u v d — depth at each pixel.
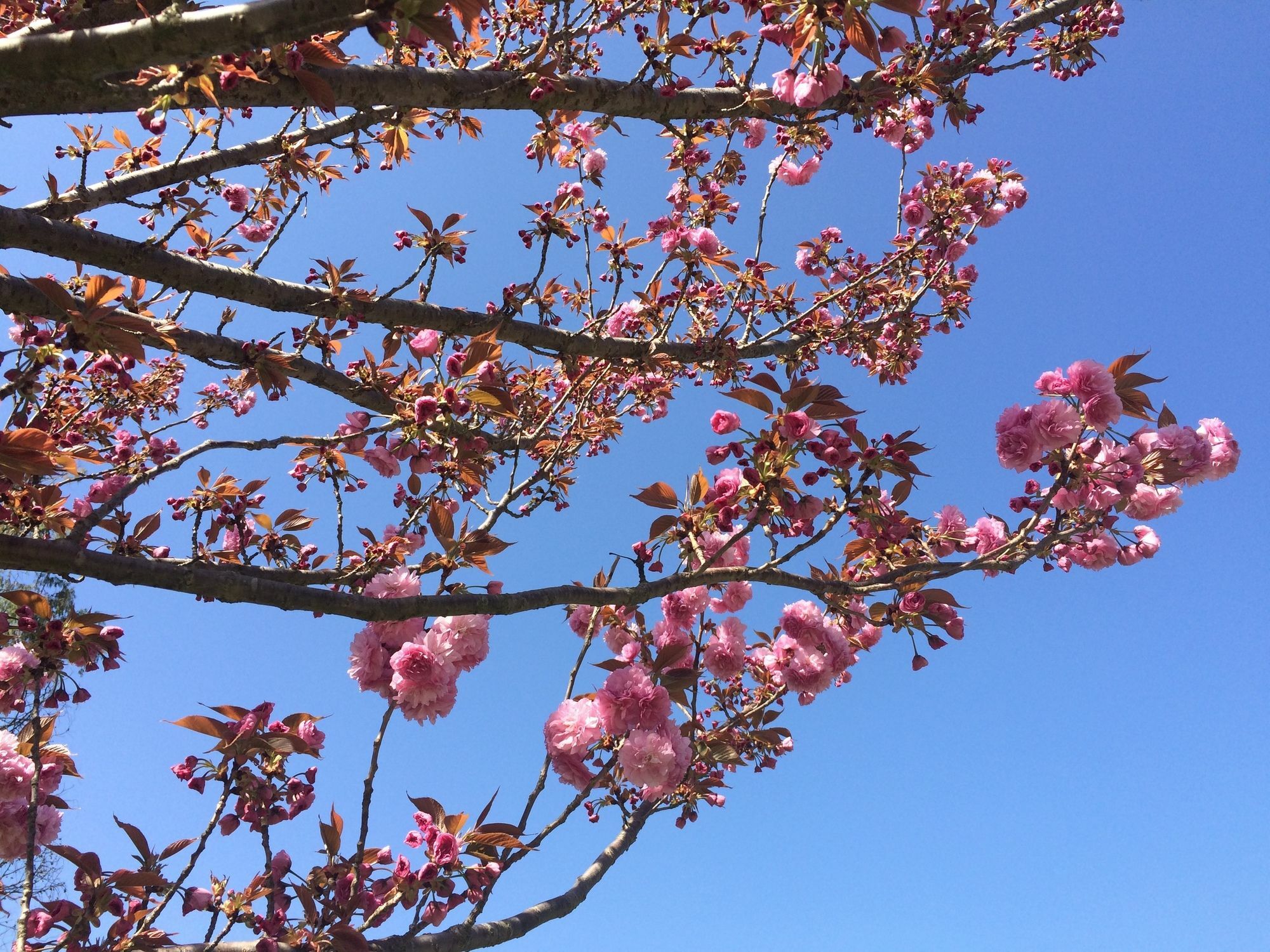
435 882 2.69
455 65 3.45
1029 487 3.46
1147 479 3.09
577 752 3.01
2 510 3.33
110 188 3.21
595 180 4.89
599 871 3.68
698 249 4.67
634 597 2.76
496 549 2.88
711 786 4.14
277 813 2.67
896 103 3.85
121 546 3.41
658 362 5.23
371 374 3.78
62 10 2.17
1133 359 2.95
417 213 3.78
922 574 3.01
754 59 3.63
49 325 3.31
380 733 2.79
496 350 3.00
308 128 3.82
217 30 1.66
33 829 2.50
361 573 3.14
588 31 4.02
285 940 2.68
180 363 5.73
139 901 2.64
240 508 3.58
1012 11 5.22
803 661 3.70
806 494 2.72
